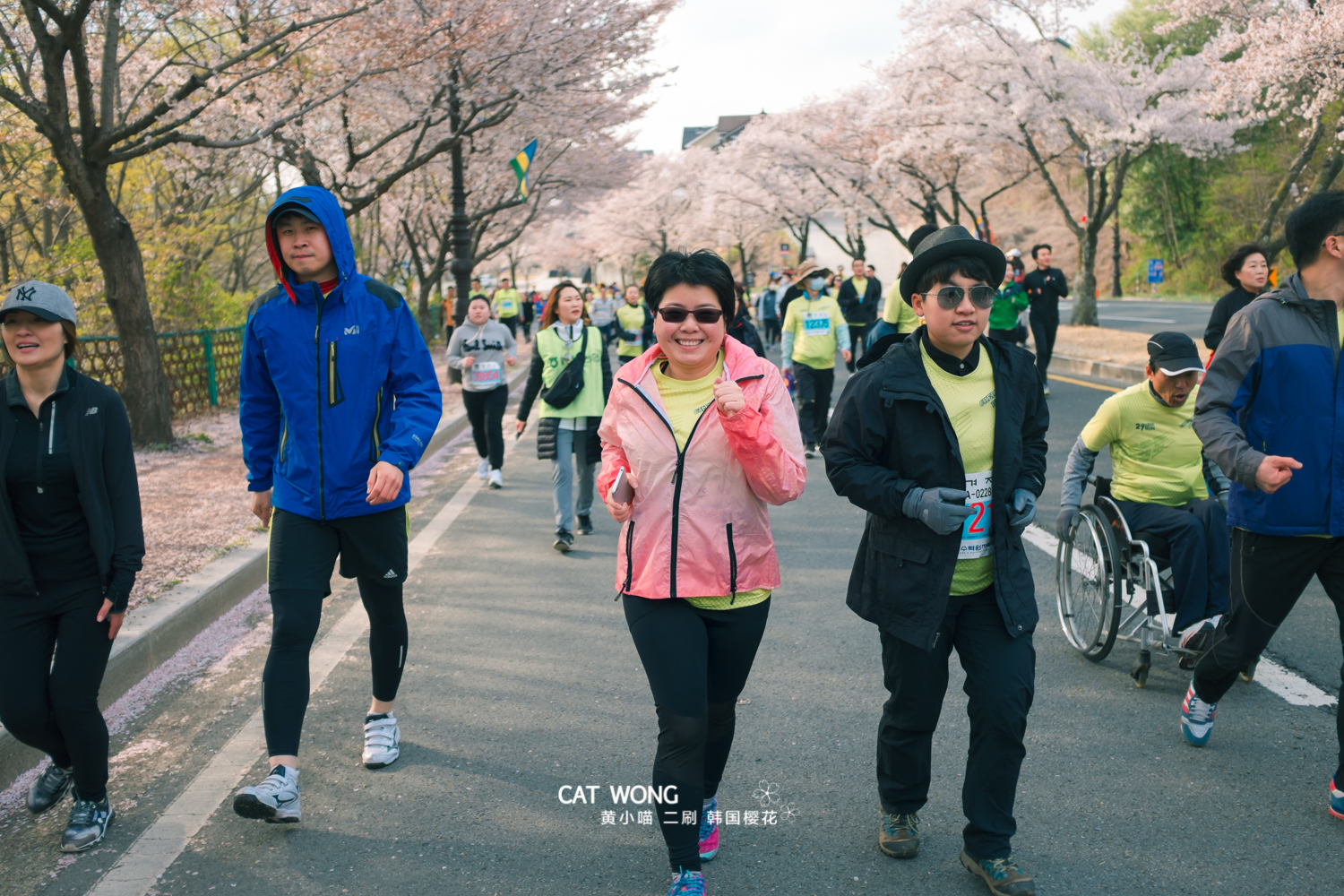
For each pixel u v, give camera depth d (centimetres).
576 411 684
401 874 299
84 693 318
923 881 291
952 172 3212
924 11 2756
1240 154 4294
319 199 330
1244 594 336
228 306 1639
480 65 1623
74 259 1297
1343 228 305
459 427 1360
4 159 1327
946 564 277
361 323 337
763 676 454
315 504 335
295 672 326
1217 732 384
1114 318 3002
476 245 3180
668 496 274
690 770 269
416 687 447
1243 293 591
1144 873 292
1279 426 316
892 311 863
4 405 311
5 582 309
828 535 723
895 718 300
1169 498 452
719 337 273
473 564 668
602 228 6003
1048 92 2630
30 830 332
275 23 1284
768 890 288
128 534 324
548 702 427
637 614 281
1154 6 4219
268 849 314
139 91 1249
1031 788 345
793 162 3966
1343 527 311
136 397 1095
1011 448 279
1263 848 303
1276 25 1927
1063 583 488
